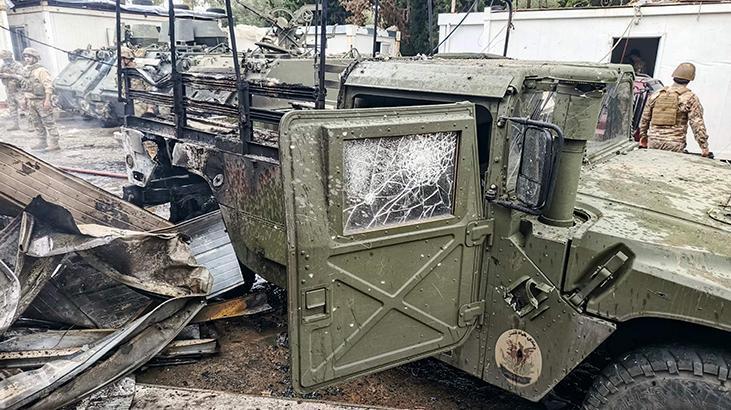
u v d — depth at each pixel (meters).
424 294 2.35
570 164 2.31
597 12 10.12
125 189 4.36
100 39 16.48
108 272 3.16
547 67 2.51
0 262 2.83
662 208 2.57
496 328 2.53
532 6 12.75
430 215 2.28
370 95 2.88
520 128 2.23
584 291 2.26
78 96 11.93
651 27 9.71
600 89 2.19
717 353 2.10
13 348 2.96
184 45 9.66
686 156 3.71
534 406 2.96
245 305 3.71
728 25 9.06
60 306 3.30
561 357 2.35
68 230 3.21
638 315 2.14
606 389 2.28
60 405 2.65
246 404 2.88
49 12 15.44
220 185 3.36
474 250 2.44
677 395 2.13
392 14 14.95
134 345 2.94
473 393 3.07
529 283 2.37
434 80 2.58
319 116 1.99
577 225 2.39
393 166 2.14
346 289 2.13
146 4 17.41
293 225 1.95
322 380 2.16
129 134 4.19
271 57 5.78
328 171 1.99
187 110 3.79
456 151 2.28
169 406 2.84
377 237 2.15
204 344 3.37
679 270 2.08
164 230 3.80
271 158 3.00
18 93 11.70
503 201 2.38
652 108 6.13
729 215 2.46
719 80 9.31
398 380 3.17
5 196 3.54
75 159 9.41
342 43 12.66
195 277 3.20
